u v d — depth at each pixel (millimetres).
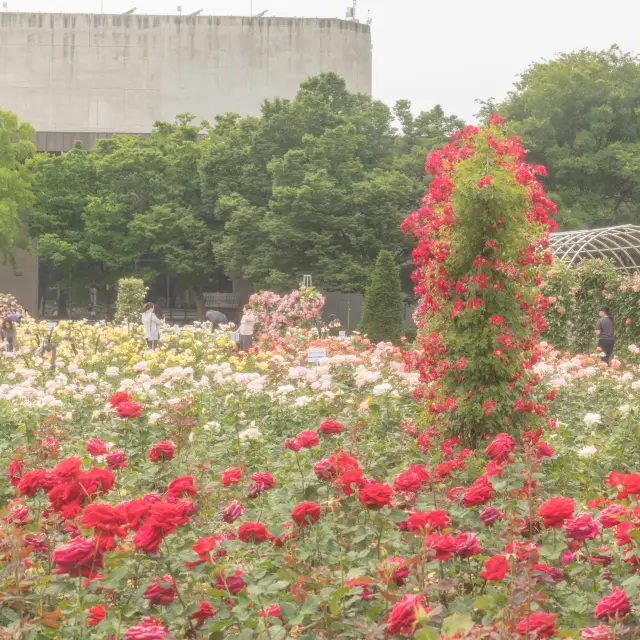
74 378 16734
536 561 4715
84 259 71000
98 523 4617
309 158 60438
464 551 4961
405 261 62531
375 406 12359
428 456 10180
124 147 68938
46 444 8688
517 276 10938
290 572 5090
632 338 29688
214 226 68750
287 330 29156
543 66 66875
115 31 89812
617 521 5297
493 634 4160
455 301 10992
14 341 28219
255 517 7145
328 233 58812
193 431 11555
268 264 59688
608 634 4227
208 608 4934
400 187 59188
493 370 10945
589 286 29922
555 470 9359
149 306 30828
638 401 13984
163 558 5176
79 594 4855
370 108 66375
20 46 89125
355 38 92062
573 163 61125
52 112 89562
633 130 64375
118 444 10438
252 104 91125
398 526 5828
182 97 90688
